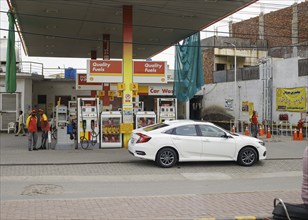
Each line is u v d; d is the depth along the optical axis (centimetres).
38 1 1725
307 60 2472
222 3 1761
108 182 1102
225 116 3381
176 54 2427
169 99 1939
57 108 1825
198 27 2227
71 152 1673
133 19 2062
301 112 2506
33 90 3325
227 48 3891
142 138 1338
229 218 700
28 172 1229
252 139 1400
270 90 2802
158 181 1124
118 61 1825
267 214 729
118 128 1827
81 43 2717
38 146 1942
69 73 3447
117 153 1650
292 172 1289
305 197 433
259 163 1447
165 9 1872
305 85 2483
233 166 1379
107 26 2228
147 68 1852
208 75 4000
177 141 1338
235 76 3192
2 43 3209
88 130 1808
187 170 1298
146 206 786
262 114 2889
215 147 1361
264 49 3966
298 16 3662
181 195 891
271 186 1052
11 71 1841
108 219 693
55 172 1236
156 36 2481
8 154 1605
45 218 693
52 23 2150
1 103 2938
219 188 1022
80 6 1812
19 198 887
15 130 2848
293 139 2291
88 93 3419
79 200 832
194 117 3816
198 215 721
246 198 864
